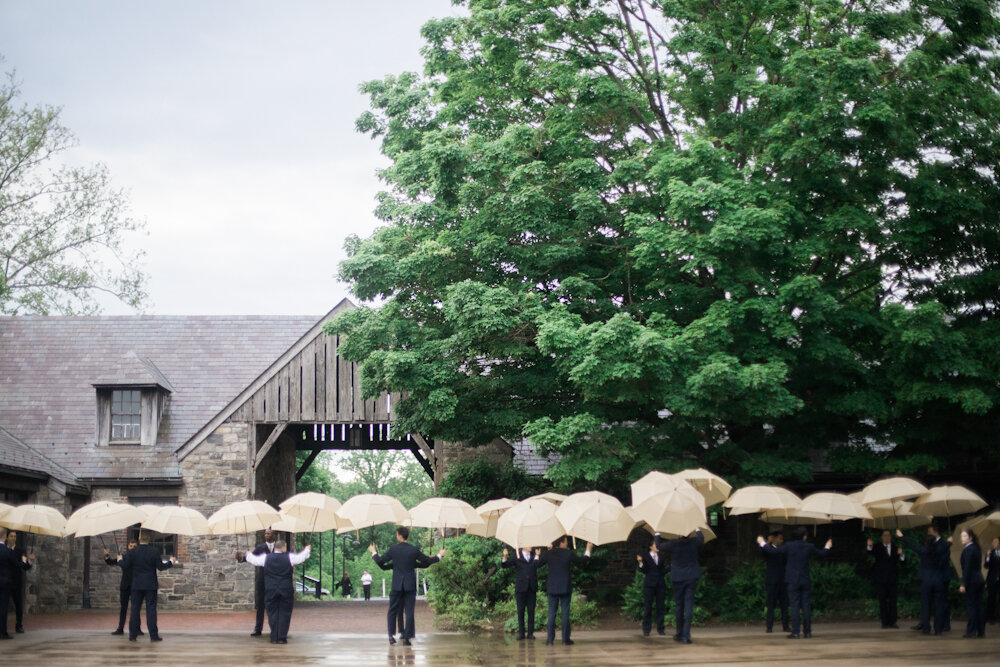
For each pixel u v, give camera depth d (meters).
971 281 19.08
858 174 18.61
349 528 16.31
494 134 20.41
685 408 16.59
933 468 18.98
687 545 15.17
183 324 30.38
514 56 20.38
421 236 19.89
